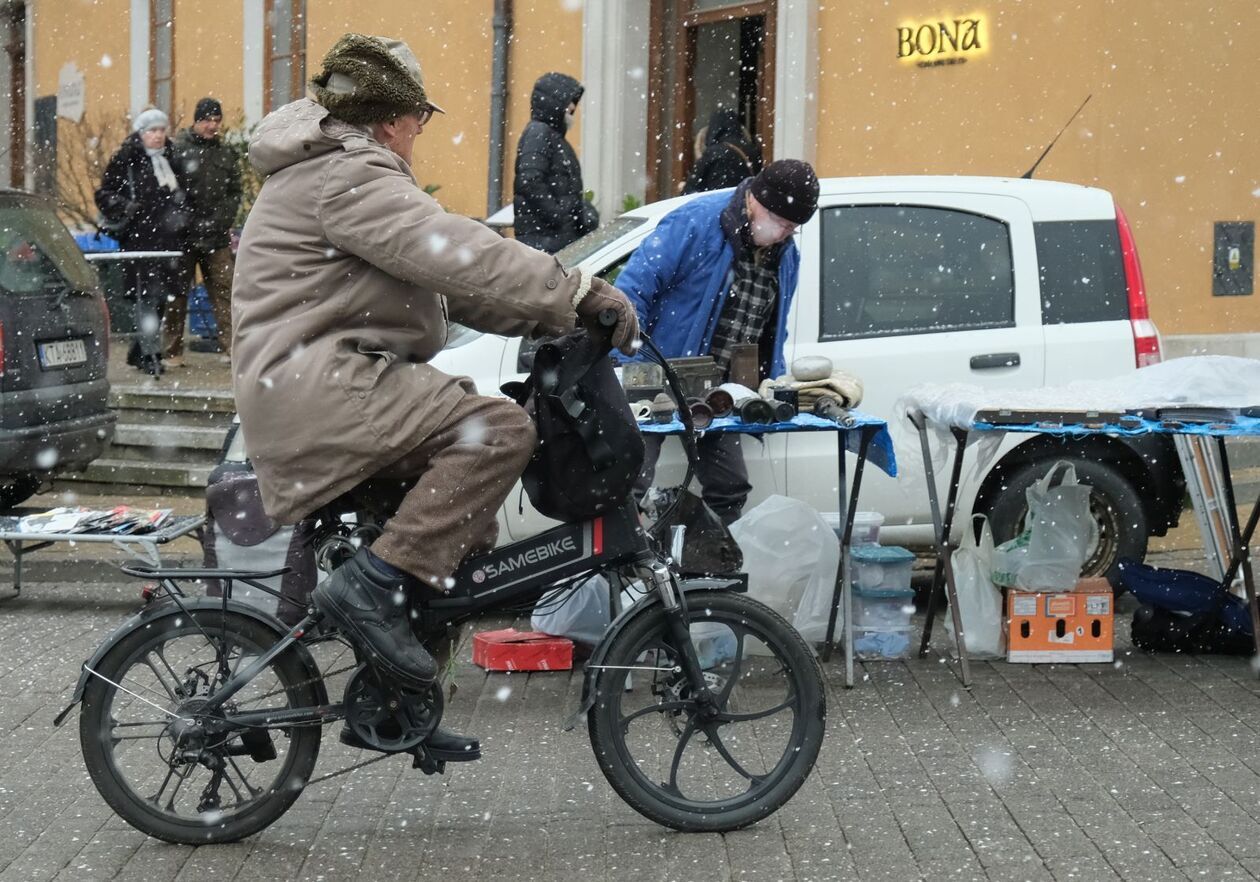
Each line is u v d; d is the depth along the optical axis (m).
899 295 7.71
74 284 9.58
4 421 9.02
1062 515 6.86
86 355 9.61
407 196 4.30
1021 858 4.57
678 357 6.58
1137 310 7.79
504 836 4.80
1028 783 5.22
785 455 7.61
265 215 4.45
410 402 4.40
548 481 4.64
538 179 10.53
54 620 7.90
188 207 13.09
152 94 19.67
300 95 17.50
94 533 7.72
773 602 6.79
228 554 7.00
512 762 5.51
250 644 4.74
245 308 4.45
